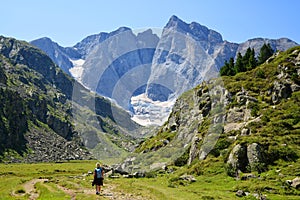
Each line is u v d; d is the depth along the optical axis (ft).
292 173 150.41
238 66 350.84
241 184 143.13
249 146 172.45
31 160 593.01
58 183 162.71
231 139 201.16
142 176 148.97
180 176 163.43
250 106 237.04
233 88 272.51
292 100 235.81
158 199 96.37
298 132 193.26
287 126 201.77
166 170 171.53
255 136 192.03
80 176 221.25
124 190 112.78
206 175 167.02
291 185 135.74
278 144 178.19
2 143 613.52
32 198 115.44
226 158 178.50
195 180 159.22
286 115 212.84
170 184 142.00
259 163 164.25
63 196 103.71
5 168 399.44
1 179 233.55
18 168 398.83
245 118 229.25
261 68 297.53
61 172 327.06
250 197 119.96
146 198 96.73
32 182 192.75
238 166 167.12
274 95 245.65
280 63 284.41
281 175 149.69
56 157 638.94
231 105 245.65
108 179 139.44
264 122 211.20
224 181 155.33
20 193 138.51
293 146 176.96
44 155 634.02
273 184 137.80
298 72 264.72
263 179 148.36
